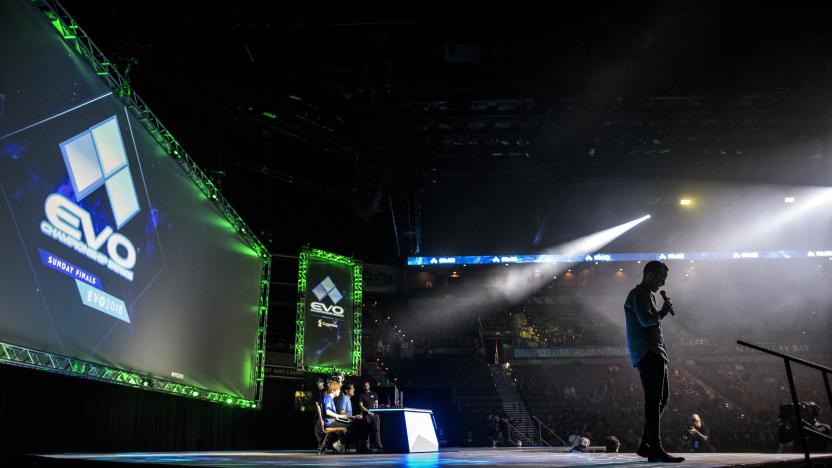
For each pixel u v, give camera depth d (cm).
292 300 1998
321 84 2184
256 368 1559
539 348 3606
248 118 1895
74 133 811
